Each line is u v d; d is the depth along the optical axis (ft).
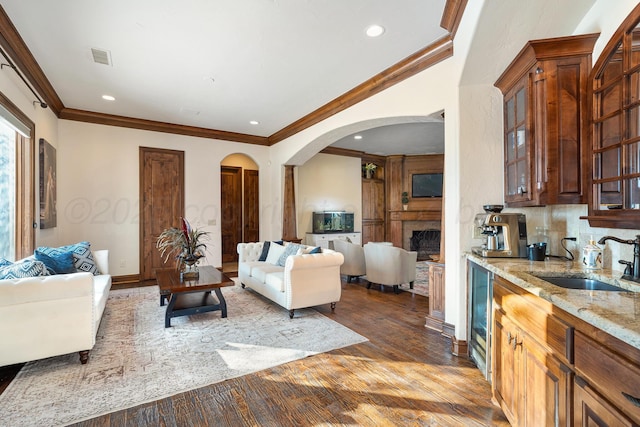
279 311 12.60
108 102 14.84
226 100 14.57
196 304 12.07
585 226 7.04
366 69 11.41
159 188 18.44
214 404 6.52
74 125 16.19
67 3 7.75
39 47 9.81
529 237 8.61
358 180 27.76
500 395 6.00
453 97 9.27
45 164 12.88
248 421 6.01
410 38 9.41
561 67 6.62
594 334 3.41
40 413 6.13
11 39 9.04
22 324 7.32
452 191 9.39
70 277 7.88
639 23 5.10
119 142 17.34
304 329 10.68
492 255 7.74
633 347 2.88
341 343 9.53
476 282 8.05
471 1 6.81
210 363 8.24
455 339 8.89
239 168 26.22
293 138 19.11
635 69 5.17
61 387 7.04
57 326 7.68
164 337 9.91
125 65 11.07
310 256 11.84
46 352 7.57
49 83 12.53
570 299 3.95
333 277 12.46
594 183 6.12
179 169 19.04
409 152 27.89
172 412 6.24
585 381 3.55
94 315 8.20
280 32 9.06
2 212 10.11
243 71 11.55
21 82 10.41
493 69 8.02
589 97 6.28
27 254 11.14
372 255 16.19
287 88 13.15
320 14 8.23
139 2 7.74
